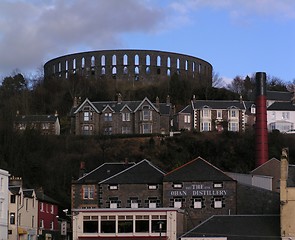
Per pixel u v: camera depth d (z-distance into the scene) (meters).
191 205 86.44
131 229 81.31
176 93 187.38
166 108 159.38
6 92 187.25
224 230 76.00
